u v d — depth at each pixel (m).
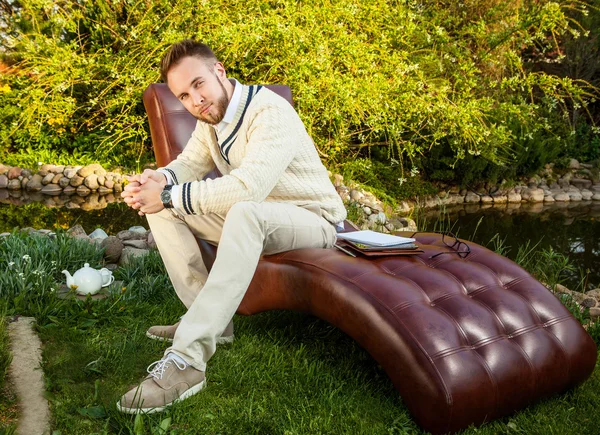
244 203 2.07
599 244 5.34
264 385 2.07
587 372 2.09
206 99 2.20
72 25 6.71
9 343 2.22
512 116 7.11
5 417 1.76
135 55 6.53
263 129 2.21
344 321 2.00
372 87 5.97
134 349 2.28
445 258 2.30
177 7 6.27
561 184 8.80
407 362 1.81
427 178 7.66
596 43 10.30
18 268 2.88
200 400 1.94
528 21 6.77
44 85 7.19
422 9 7.13
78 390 1.97
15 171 7.11
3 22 7.88
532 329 2.01
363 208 5.89
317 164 2.44
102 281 3.01
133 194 2.12
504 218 6.62
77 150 7.82
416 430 1.86
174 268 2.36
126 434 1.75
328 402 1.95
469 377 1.79
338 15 6.08
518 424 1.91
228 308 1.98
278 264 2.27
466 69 6.62
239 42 5.90
